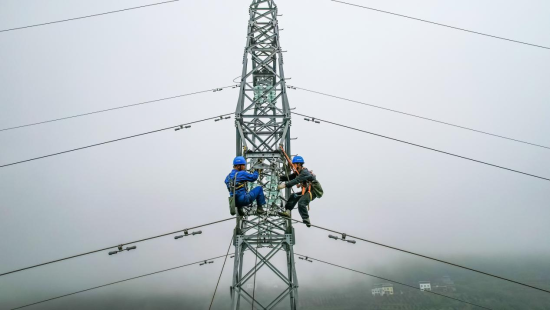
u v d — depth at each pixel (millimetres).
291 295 9477
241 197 8609
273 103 13336
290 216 10203
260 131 12828
